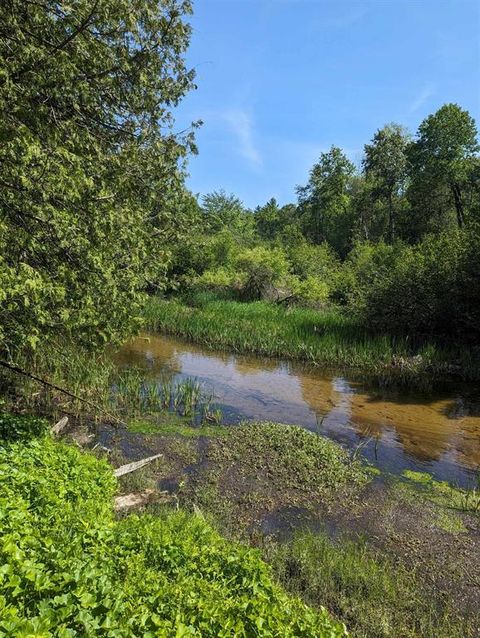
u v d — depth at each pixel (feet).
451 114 134.92
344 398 43.70
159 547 14.70
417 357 52.26
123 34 26.17
